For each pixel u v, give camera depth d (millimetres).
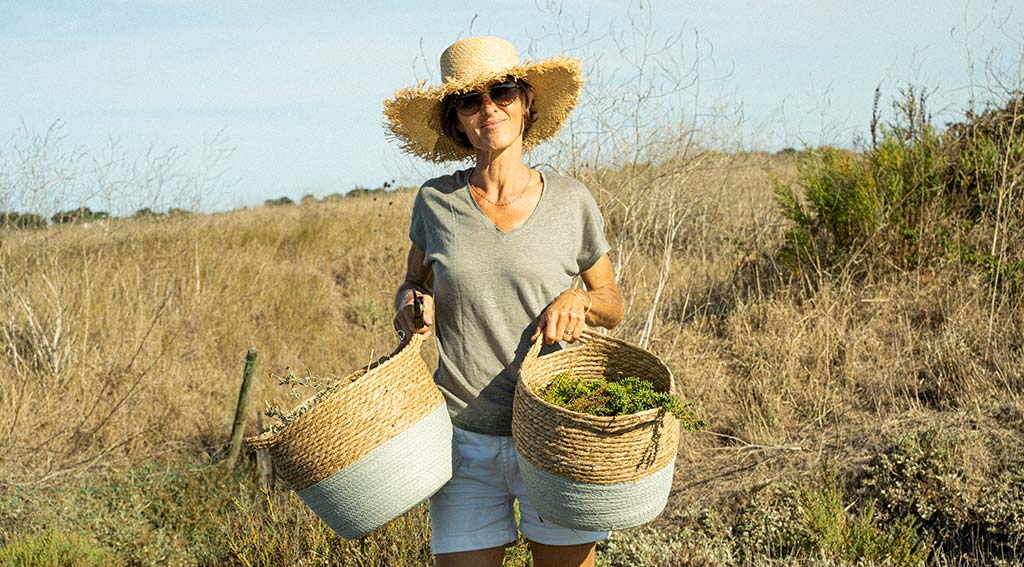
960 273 6230
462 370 2721
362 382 2416
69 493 5410
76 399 6641
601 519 2342
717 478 4941
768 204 8594
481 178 2703
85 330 7430
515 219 2668
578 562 2703
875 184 7035
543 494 2379
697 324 6754
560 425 2273
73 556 4762
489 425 2709
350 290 9828
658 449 2311
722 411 5578
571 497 2322
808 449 4996
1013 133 6898
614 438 2252
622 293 6449
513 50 2787
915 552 4062
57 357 7043
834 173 7277
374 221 12625
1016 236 6445
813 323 6270
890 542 4043
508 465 2707
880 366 5602
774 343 6090
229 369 7414
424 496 2502
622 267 6156
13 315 7457
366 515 2461
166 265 8875
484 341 2695
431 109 2881
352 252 11352
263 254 11242
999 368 5199
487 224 2658
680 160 6238
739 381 5801
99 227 8930
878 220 6844
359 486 2422
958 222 6832
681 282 7344
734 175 8875
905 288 6383
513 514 2809
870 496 4543
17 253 8125
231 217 12984
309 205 15844
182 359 7379
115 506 5320
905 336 5828
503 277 2645
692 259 7902
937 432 4625
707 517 4566
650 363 2641
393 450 2434
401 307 2744
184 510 5305
